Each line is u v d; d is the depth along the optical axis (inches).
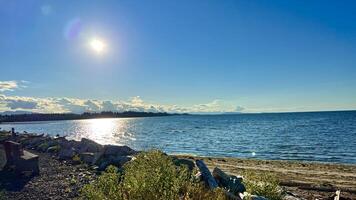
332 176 935.7
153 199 263.3
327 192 731.4
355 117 7509.8
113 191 281.9
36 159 791.1
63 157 1068.5
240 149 2003.0
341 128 3727.9
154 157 442.9
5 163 849.5
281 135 2997.0
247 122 6791.3
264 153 1772.9
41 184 661.9
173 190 273.3
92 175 753.6
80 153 1025.5
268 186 505.0
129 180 280.4
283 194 557.3
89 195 292.2
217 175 512.1
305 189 766.5
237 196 454.0
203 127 5132.9
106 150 933.8
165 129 4840.1
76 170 825.5
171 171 333.1
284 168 1093.1
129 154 943.7
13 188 630.5
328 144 2116.1
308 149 1895.9
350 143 2133.4
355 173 990.4
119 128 5718.5
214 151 1924.2
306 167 1119.6
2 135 1870.1
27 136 1855.3
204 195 334.6
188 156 1440.7
